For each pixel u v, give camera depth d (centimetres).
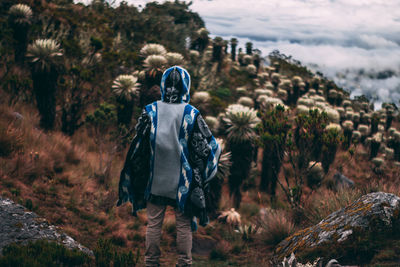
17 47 1053
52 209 482
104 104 805
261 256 478
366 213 282
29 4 1372
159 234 242
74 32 1423
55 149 670
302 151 653
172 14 3042
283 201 988
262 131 684
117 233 479
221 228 682
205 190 242
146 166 244
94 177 667
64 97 909
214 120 984
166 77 241
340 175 959
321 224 321
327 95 3484
